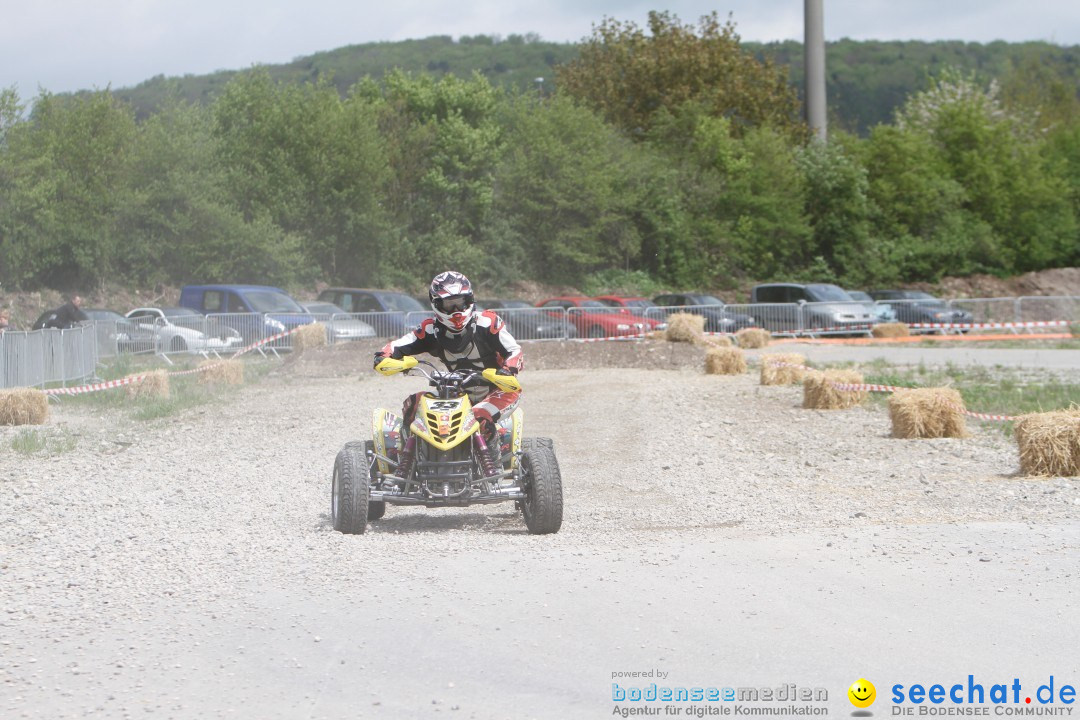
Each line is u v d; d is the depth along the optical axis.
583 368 70.88
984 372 62.16
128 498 27.73
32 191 100.69
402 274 128.62
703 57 172.00
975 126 161.75
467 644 14.45
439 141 136.25
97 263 106.50
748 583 17.50
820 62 172.62
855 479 30.34
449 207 136.25
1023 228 160.75
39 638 14.88
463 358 22.95
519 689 12.83
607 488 29.58
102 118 109.31
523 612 15.88
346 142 122.31
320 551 20.31
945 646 14.22
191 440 39.59
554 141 138.38
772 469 32.34
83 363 59.50
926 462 33.19
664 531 23.08
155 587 17.66
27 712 12.16
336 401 52.31
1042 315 105.44
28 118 105.69
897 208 155.12
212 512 25.86
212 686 13.00
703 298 100.31
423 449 22.25
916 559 19.12
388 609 16.11
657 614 15.73
